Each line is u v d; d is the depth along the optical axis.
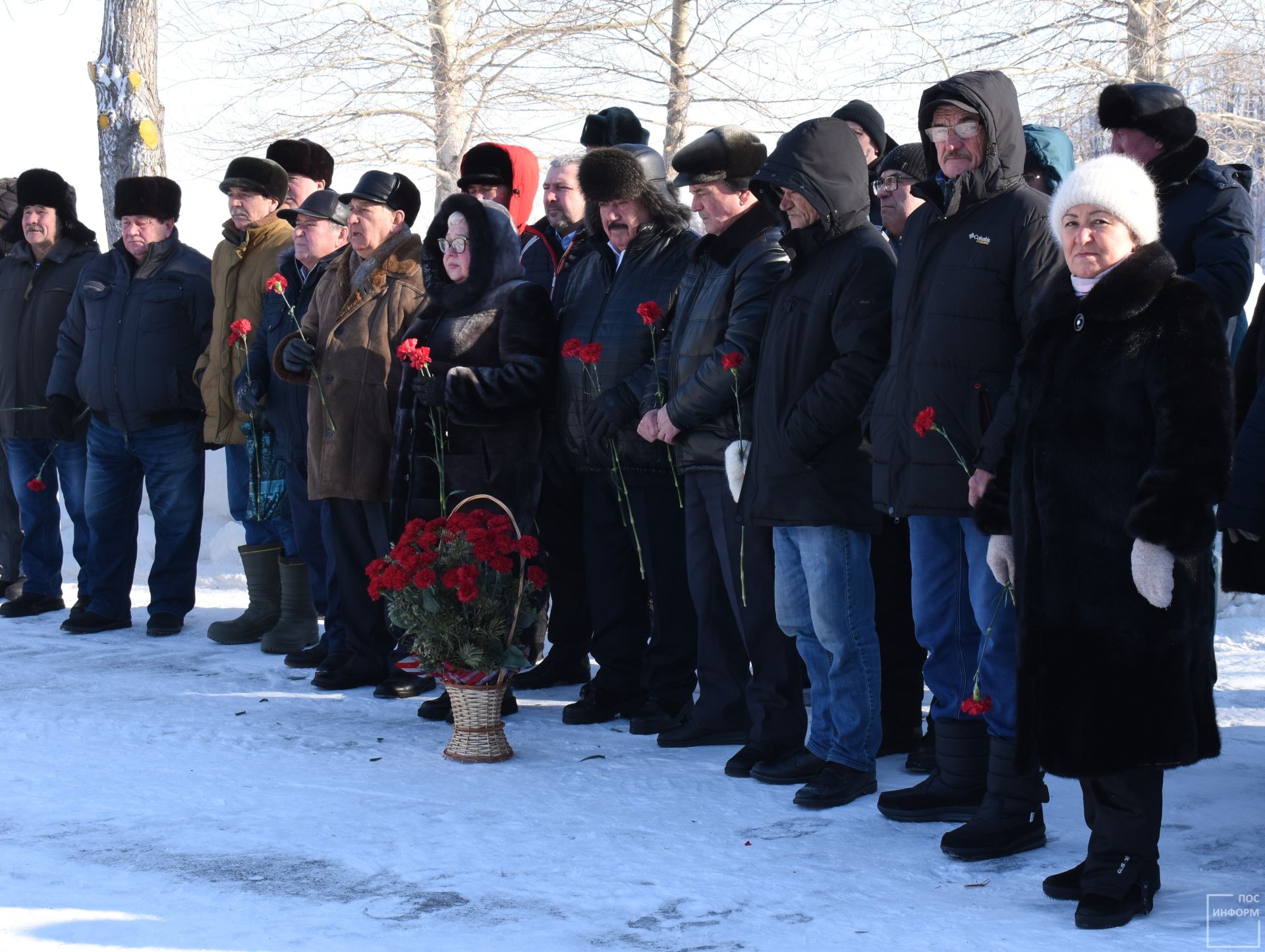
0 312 8.61
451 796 4.73
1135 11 13.78
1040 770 4.08
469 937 3.41
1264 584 4.35
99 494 8.09
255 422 7.14
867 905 3.60
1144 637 3.43
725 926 3.45
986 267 4.17
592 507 5.95
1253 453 4.05
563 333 5.96
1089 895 3.46
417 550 5.25
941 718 4.42
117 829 4.37
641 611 6.02
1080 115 14.16
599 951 3.30
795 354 4.69
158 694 6.42
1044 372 3.62
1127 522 3.39
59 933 3.46
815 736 4.89
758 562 5.02
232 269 7.45
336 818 4.47
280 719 5.92
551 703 6.34
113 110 10.71
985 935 3.36
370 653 6.59
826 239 4.70
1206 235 5.01
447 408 5.71
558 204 6.62
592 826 4.37
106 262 8.00
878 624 5.35
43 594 8.87
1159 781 3.54
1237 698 5.98
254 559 7.74
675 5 13.93
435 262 6.03
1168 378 3.40
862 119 6.29
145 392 7.80
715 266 5.26
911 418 4.27
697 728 5.46
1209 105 14.95
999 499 3.82
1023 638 3.59
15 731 5.72
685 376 5.29
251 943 3.39
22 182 8.53
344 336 6.39
